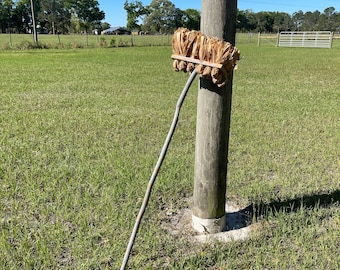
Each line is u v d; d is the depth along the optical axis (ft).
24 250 7.25
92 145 14.12
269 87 28.45
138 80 31.94
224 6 6.72
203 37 6.21
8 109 20.06
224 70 6.12
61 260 7.11
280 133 16.06
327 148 13.97
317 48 85.51
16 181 10.69
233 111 20.20
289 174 11.46
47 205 9.27
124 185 10.34
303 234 7.89
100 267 6.91
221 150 7.63
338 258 7.09
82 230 8.05
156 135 15.70
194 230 8.25
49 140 14.65
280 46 94.79
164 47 86.94
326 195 9.87
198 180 7.91
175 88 27.84
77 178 10.82
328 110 20.26
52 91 25.93
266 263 7.04
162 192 10.07
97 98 23.52
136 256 7.19
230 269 6.82
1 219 8.57
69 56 58.39
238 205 9.47
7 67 41.16
